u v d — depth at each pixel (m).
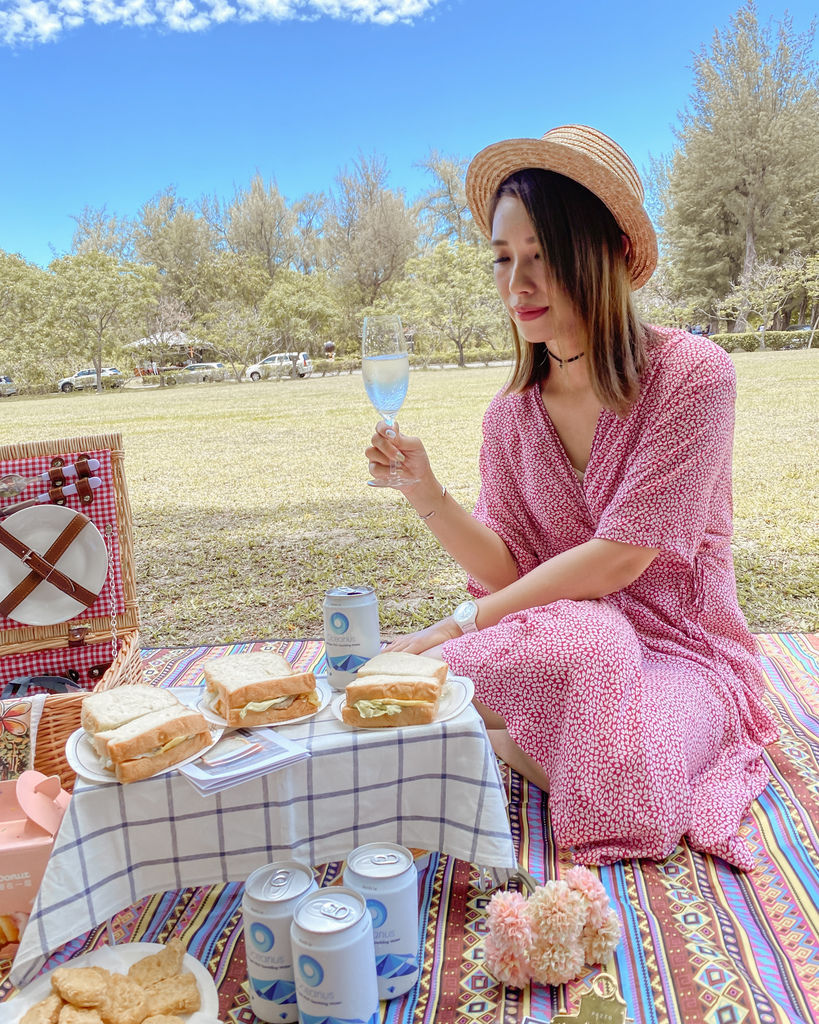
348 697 1.48
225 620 3.78
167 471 8.88
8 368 33.78
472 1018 1.30
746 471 6.61
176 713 1.41
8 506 2.37
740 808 1.78
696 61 30.98
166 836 1.38
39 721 1.95
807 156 29.70
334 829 1.47
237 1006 1.36
